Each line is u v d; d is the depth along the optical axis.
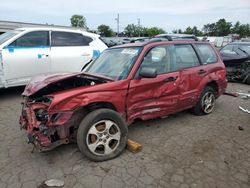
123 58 4.30
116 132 3.59
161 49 4.46
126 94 3.75
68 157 3.62
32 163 3.47
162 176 3.19
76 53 7.67
